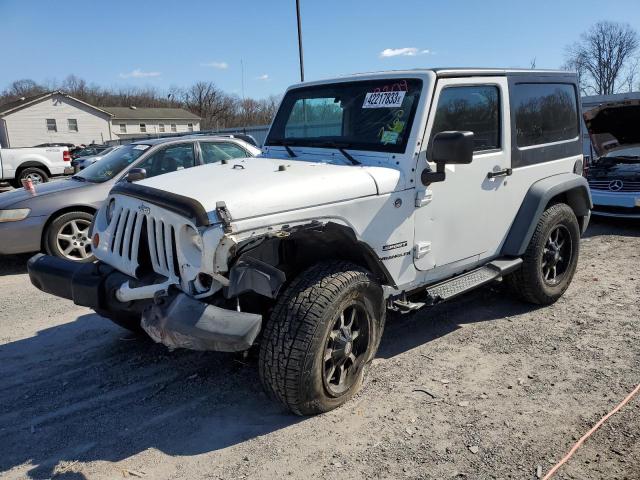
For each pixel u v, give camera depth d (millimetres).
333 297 3129
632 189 8195
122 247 3490
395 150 3713
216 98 91250
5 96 95438
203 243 2805
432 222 3861
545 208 4832
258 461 2922
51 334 4738
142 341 4500
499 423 3203
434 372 3852
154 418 3367
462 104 4000
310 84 4527
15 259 7805
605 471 2760
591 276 6000
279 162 4000
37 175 18000
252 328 2824
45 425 3318
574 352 4109
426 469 2816
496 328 4609
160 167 7367
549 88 4902
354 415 3326
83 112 57656
